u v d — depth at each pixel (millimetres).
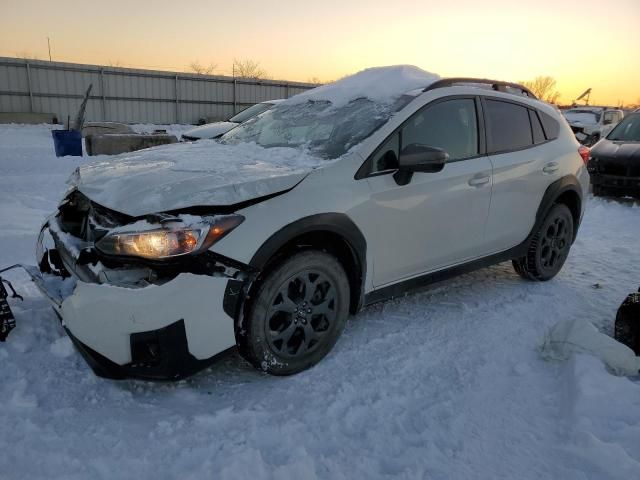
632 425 2400
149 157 3330
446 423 2459
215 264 2408
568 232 4645
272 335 2678
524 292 4277
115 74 25875
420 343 3264
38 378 2619
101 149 11430
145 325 2275
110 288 2299
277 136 3729
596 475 2115
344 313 2971
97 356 2348
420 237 3299
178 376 2408
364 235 2955
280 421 2408
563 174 4363
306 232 2666
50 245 3082
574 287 4496
